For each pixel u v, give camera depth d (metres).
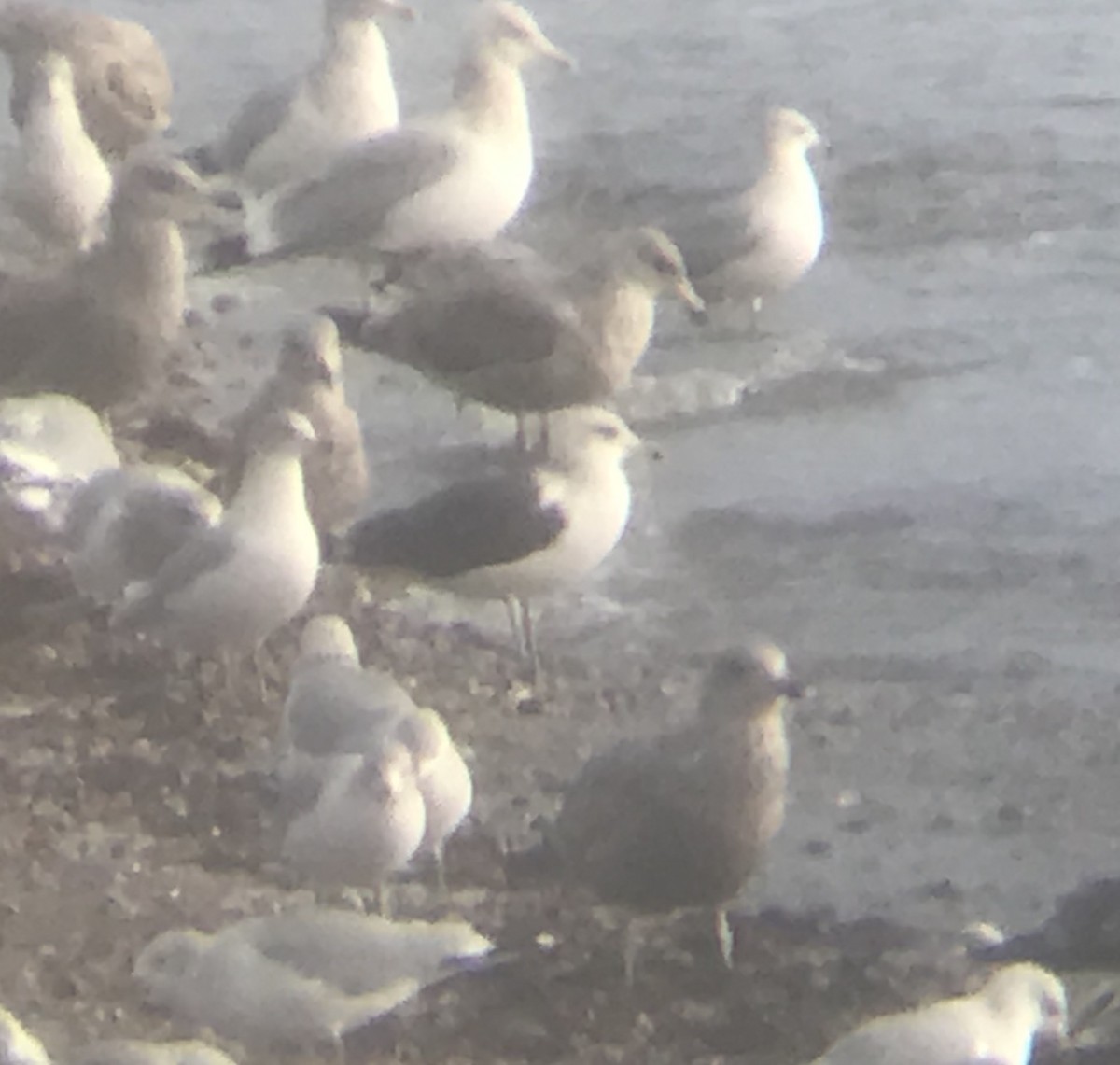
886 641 14.58
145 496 13.49
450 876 12.00
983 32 25.45
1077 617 14.84
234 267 18.20
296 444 12.86
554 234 20.55
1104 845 12.43
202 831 12.37
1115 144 22.34
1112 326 18.95
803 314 19.25
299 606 13.06
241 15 26.27
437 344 16.08
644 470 16.75
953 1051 10.03
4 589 13.77
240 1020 10.60
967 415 17.48
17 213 18.42
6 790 12.69
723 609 14.98
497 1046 10.82
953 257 20.28
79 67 19.39
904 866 12.27
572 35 25.75
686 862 11.02
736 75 24.41
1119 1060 10.52
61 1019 10.79
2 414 14.42
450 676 13.95
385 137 18.06
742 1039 10.88
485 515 13.71
